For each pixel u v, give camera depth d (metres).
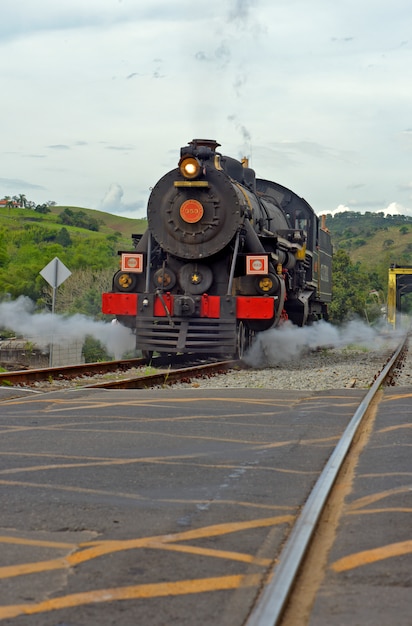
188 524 5.22
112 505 5.68
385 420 9.35
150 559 4.50
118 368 17.59
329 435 8.48
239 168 20.72
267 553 4.60
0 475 6.59
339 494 6.10
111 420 9.35
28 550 4.68
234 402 10.97
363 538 4.91
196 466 6.97
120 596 3.96
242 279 18.95
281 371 17.62
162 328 18.39
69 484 6.29
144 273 19.31
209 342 18.08
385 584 4.16
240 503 5.74
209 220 18.45
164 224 18.77
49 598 3.94
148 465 7.00
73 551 4.67
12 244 83.19
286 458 7.32
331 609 3.84
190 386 14.45
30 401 10.95
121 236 149.38
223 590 4.04
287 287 21.62
